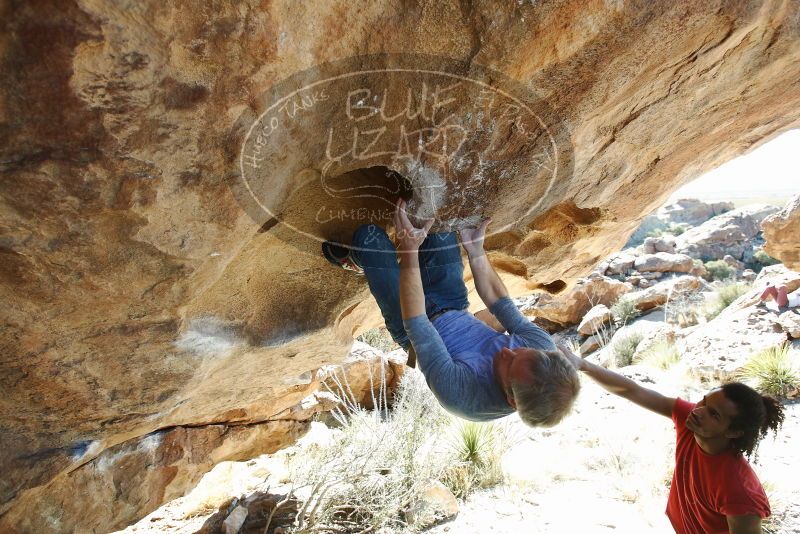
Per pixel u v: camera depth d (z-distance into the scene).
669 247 19.14
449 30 1.57
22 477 2.38
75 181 1.41
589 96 1.92
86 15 1.19
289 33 1.41
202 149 1.50
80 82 1.27
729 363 6.83
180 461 3.69
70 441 2.45
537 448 5.73
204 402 3.17
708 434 2.48
